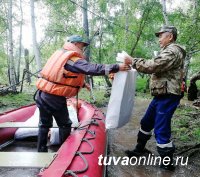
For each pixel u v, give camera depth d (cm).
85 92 1395
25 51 2070
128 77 400
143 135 454
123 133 617
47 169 277
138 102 1184
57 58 384
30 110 596
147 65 380
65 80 383
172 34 401
